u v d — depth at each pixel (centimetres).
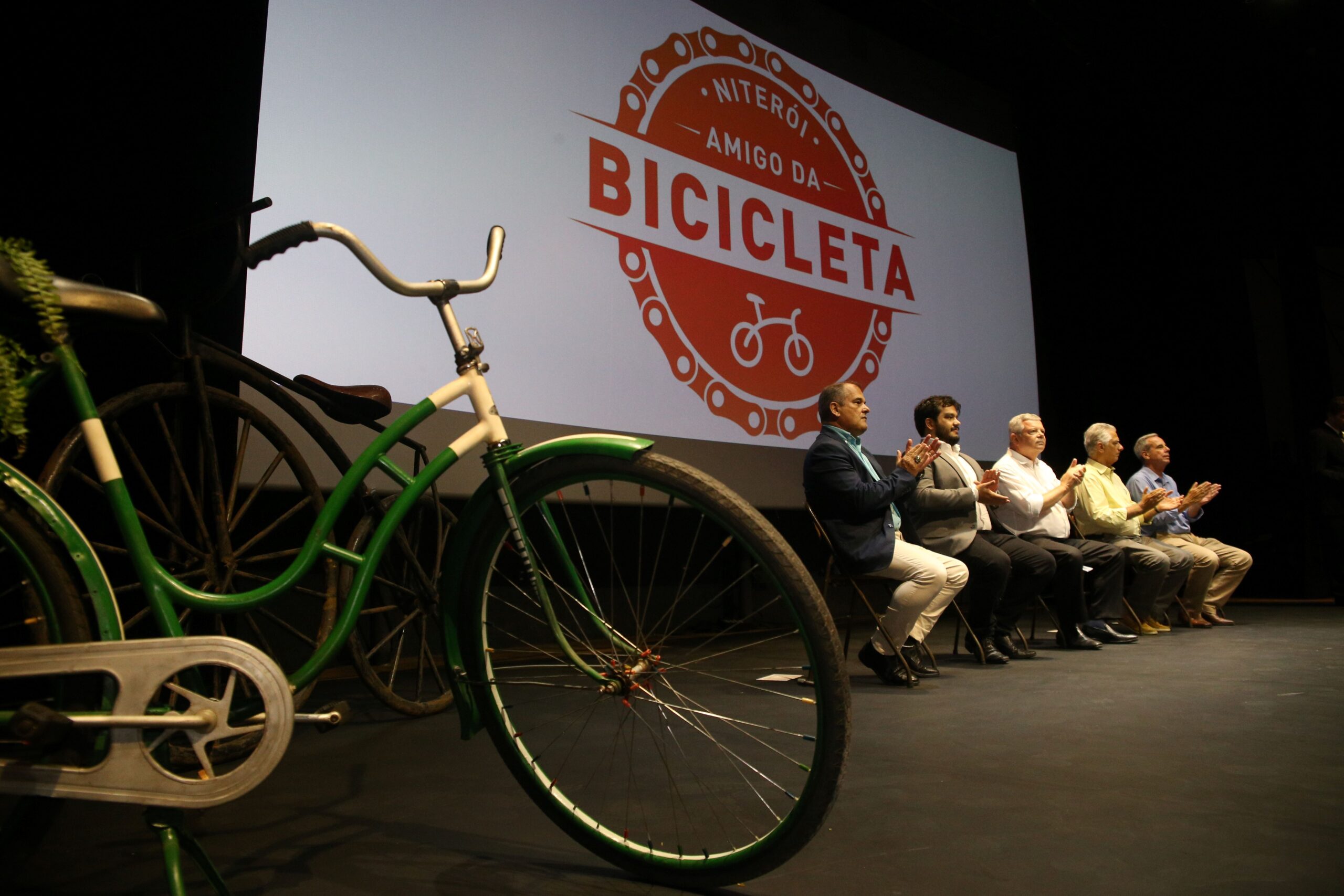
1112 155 649
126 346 239
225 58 287
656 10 425
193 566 174
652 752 184
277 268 294
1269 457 651
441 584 128
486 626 128
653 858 115
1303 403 655
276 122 298
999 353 568
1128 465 647
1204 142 649
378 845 130
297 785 162
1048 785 160
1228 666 312
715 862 111
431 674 300
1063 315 628
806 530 485
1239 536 646
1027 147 626
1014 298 585
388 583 218
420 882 116
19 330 102
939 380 531
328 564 205
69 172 251
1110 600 391
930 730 208
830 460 291
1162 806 147
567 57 387
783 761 177
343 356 306
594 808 146
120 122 262
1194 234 665
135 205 263
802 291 468
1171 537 471
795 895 111
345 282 309
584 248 381
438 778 167
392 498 226
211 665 103
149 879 117
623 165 402
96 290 102
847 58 516
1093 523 421
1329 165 639
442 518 248
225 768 120
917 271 532
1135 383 647
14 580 119
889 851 126
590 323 379
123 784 98
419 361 325
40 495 106
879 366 500
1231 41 576
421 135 335
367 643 296
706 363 420
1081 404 632
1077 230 639
